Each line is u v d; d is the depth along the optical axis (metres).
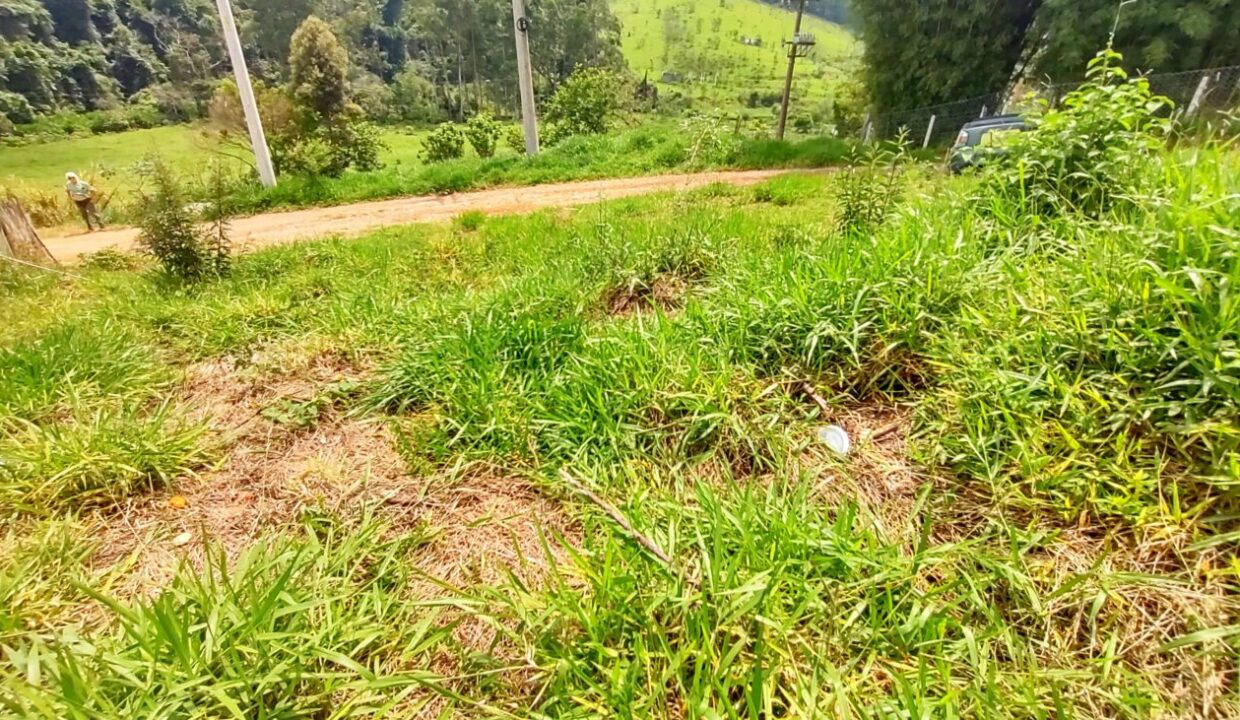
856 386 1.96
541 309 2.92
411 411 2.39
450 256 5.12
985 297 1.89
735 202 6.59
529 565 1.55
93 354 2.88
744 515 1.39
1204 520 1.20
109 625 1.39
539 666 1.17
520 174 10.73
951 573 1.26
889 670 1.06
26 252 6.79
